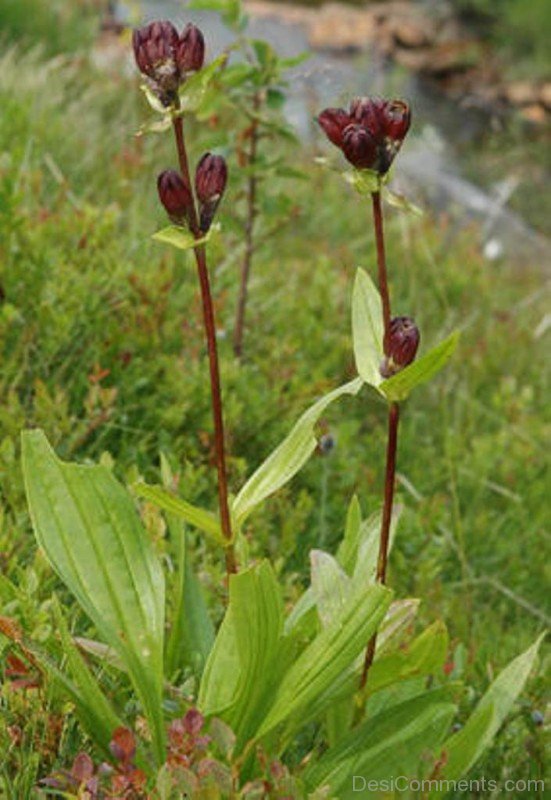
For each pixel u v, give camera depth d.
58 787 0.90
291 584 1.27
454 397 1.89
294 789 0.89
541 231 3.61
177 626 1.03
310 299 1.88
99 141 2.36
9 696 0.97
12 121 2.14
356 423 1.56
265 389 1.57
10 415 1.34
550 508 1.68
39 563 1.11
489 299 2.36
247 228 1.69
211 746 0.94
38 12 3.27
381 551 0.97
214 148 1.70
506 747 1.13
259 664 0.93
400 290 2.23
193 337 1.62
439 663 0.97
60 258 1.59
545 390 2.08
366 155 0.87
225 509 0.93
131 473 1.25
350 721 1.00
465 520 1.58
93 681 0.91
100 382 1.49
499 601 1.51
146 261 1.74
